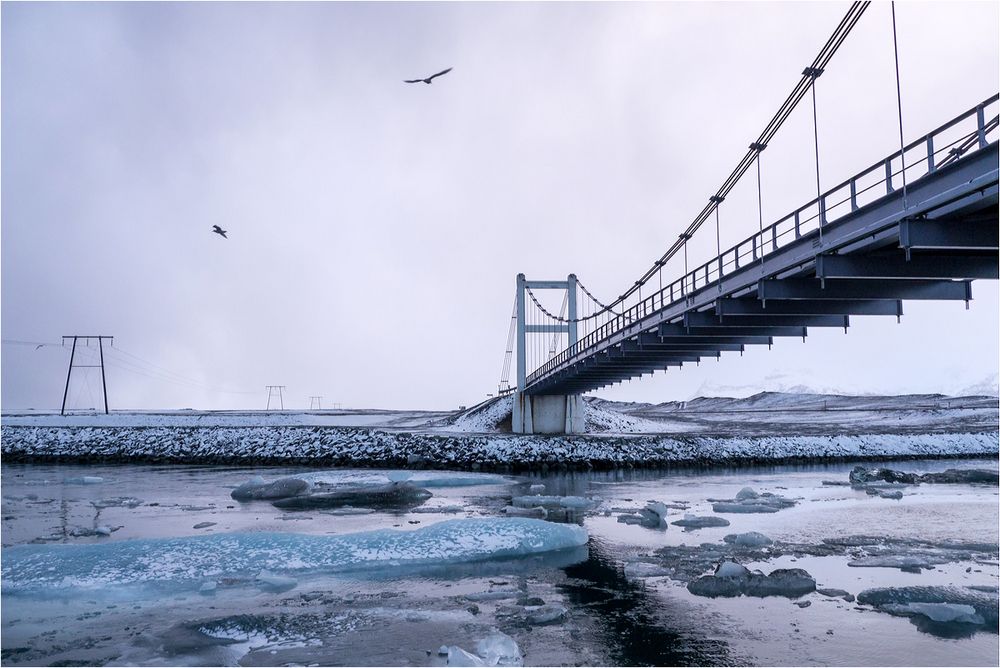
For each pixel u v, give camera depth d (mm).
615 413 90938
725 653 9406
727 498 27266
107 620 10773
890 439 53344
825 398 185000
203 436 56000
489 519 17344
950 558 15242
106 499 26750
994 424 83188
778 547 16422
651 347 36250
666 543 17031
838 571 14016
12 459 52531
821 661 9117
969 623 10625
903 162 15938
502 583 13031
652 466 45781
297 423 101500
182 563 13750
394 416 132875
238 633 10188
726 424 91938
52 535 18172
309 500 25344
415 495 26578
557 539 16312
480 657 9141
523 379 73312
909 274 18719
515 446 48219
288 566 13859
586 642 9828
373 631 10281
